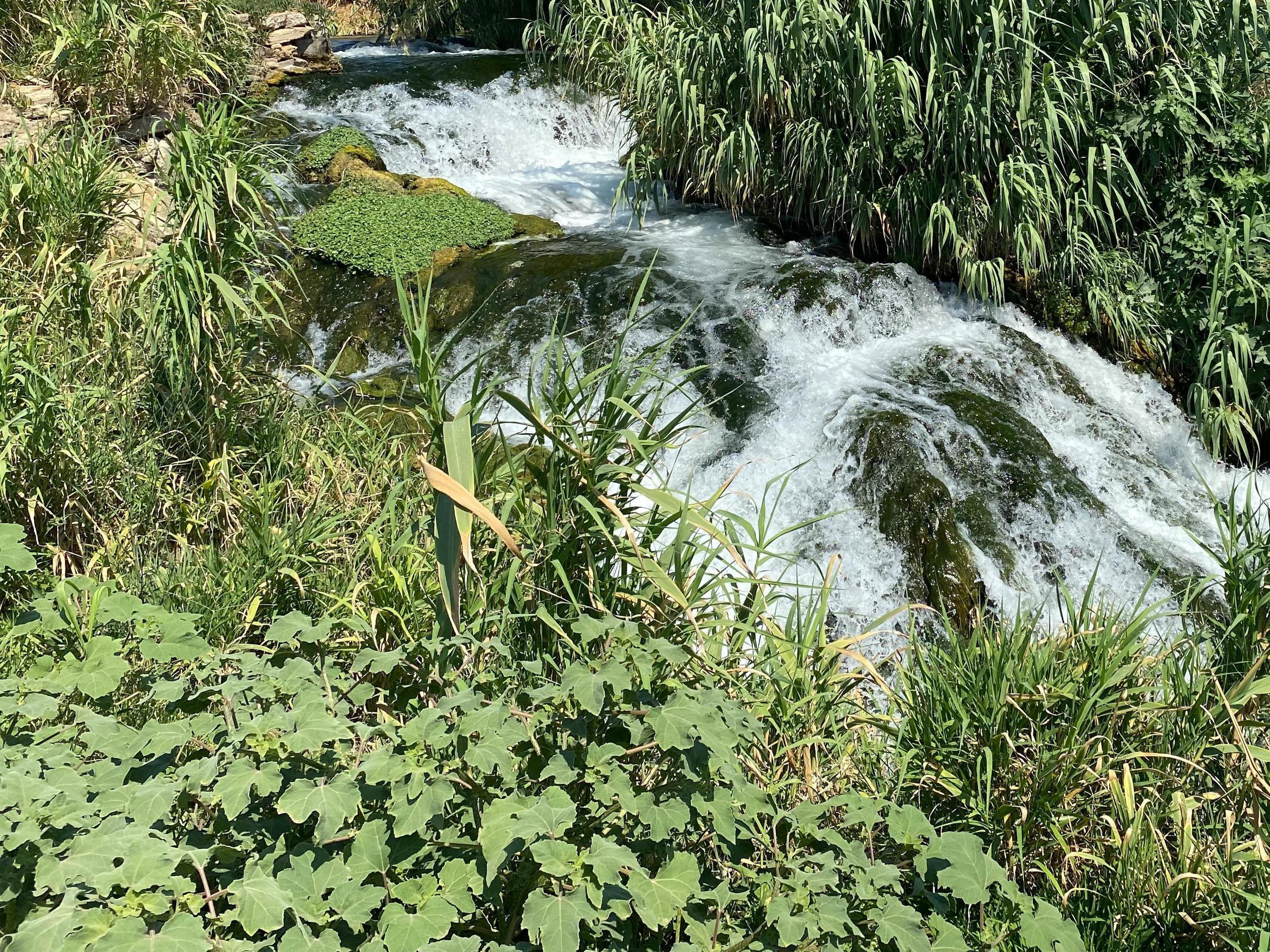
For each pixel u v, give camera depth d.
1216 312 7.47
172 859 1.89
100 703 2.74
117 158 7.14
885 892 2.46
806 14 7.81
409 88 12.69
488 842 2.06
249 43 11.65
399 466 5.09
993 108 7.69
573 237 9.71
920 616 6.26
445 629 3.17
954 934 2.32
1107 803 3.33
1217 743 3.40
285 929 2.04
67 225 5.57
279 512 4.83
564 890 2.08
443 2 17.95
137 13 8.88
